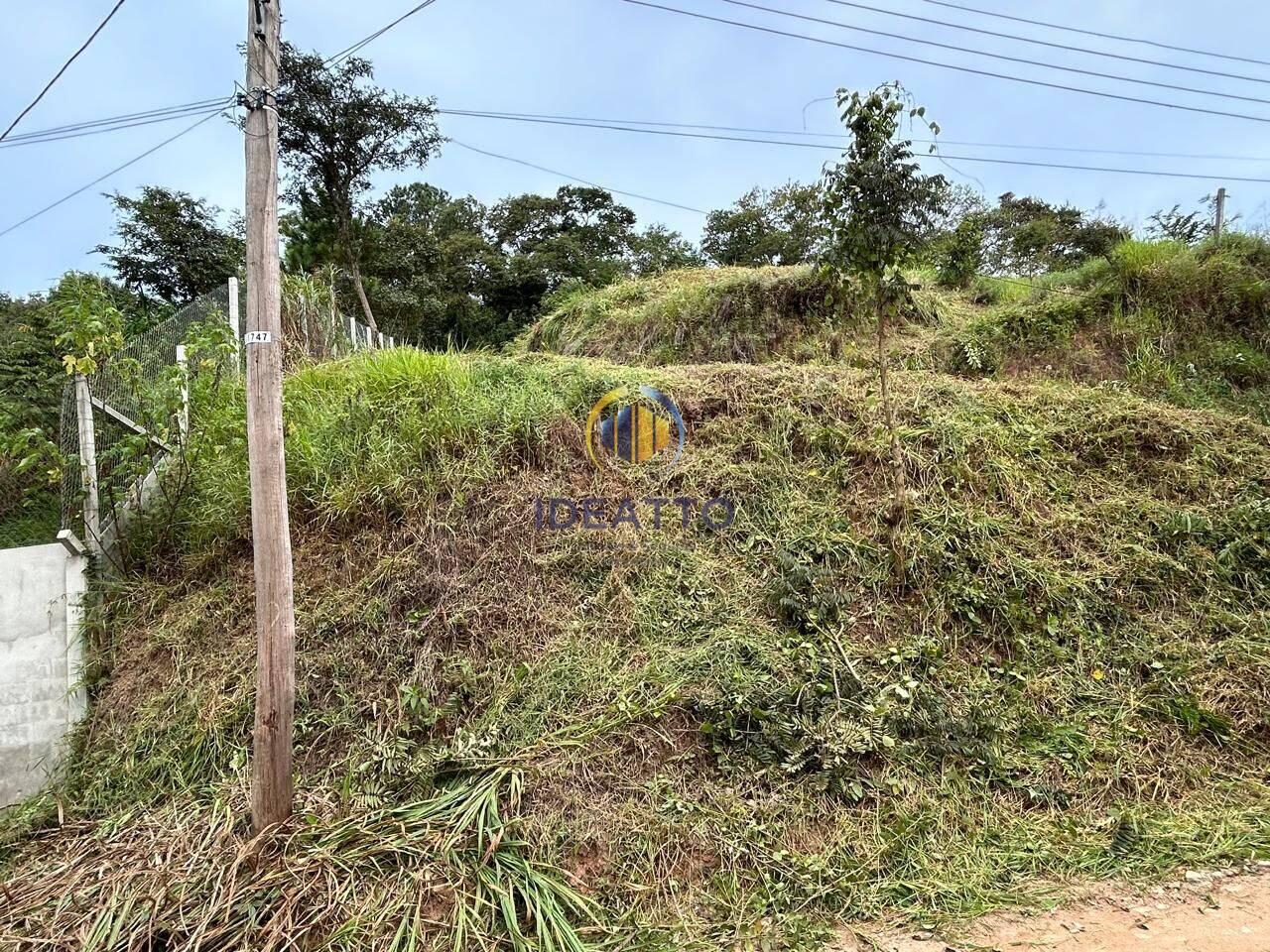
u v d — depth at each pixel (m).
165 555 4.82
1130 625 4.29
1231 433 5.56
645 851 3.13
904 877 3.06
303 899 2.84
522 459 4.98
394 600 4.22
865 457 5.14
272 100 3.05
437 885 2.89
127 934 2.79
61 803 3.90
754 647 3.97
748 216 22.08
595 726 3.60
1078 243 15.10
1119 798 3.45
